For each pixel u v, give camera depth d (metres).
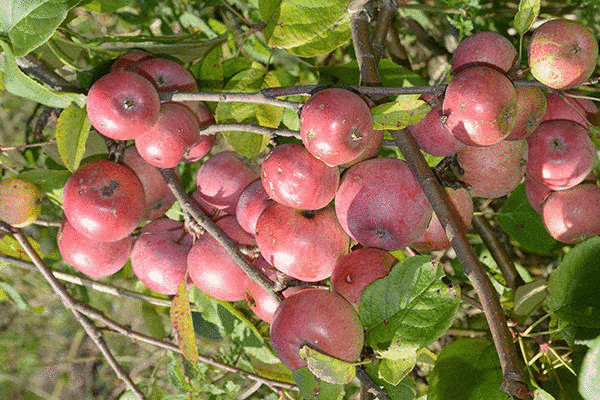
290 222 0.56
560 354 0.64
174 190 0.61
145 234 0.65
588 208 0.60
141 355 1.05
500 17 0.79
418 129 0.58
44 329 1.16
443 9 0.75
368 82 0.58
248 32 0.65
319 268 0.56
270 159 0.54
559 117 0.60
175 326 0.60
